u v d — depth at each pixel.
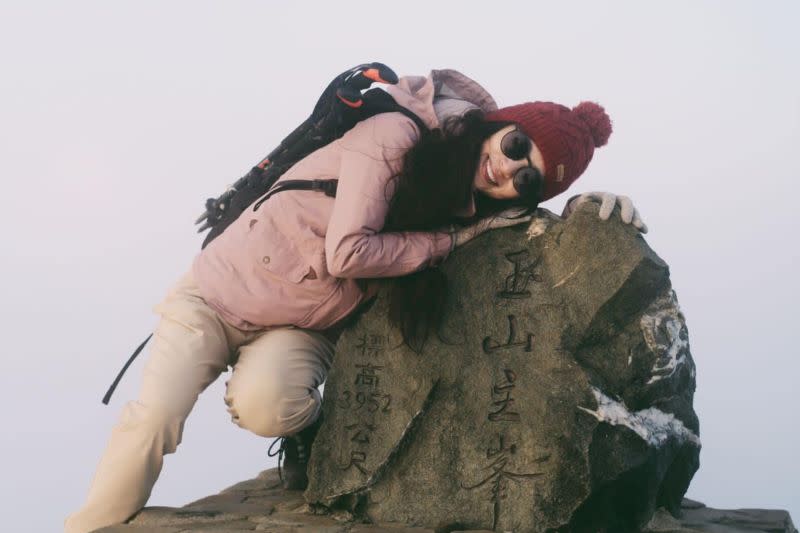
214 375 3.00
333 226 2.80
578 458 2.72
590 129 2.90
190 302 2.98
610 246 2.83
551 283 2.86
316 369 3.02
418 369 2.89
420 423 2.87
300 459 3.24
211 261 2.98
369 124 2.87
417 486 2.85
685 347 2.89
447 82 3.07
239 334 2.99
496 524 2.78
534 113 2.84
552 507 2.74
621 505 2.79
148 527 2.84
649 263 2.82
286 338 2.98
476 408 2.84
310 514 2.95
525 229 2.90
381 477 2.88
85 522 2.90
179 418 2.91
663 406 2.87
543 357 2.82
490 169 2.84
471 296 2.90
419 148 2.82
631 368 2.81
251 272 2.93
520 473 2.78
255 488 3.31
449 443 2.85
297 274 2.91
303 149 3.02
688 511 3.13
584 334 2.81
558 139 2.82
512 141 2.79
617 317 2.82
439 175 2.81
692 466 2.98
